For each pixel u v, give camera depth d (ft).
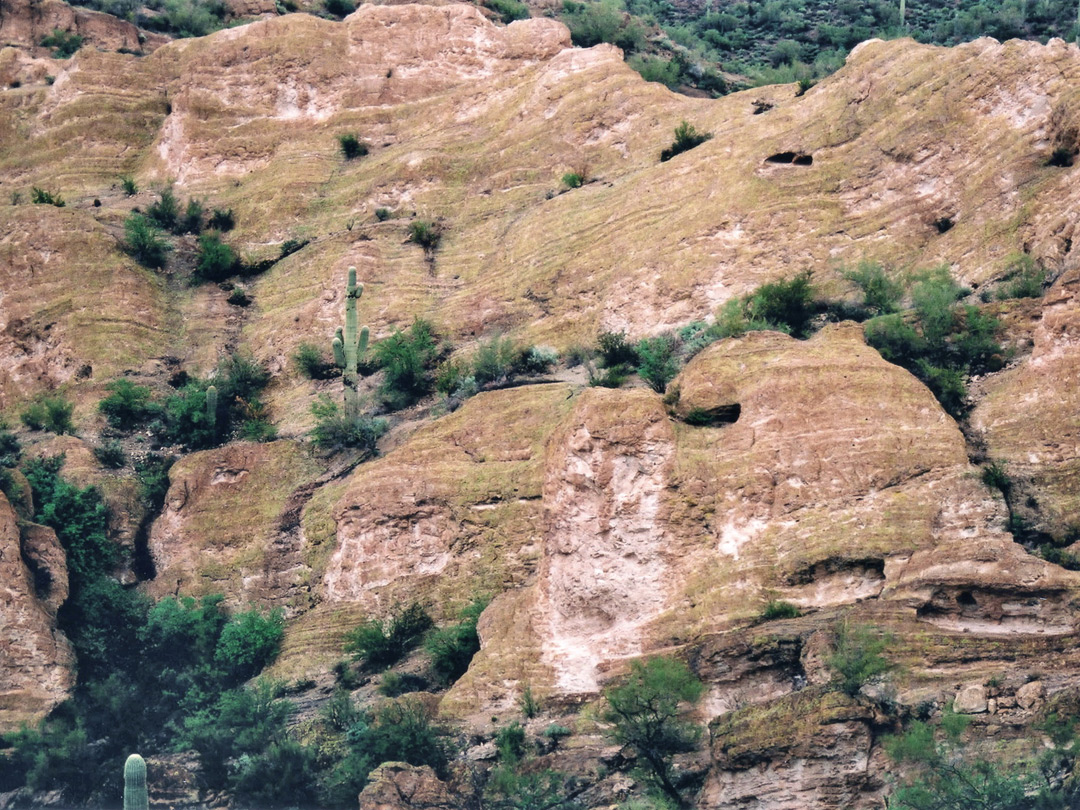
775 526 152.97
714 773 130.11
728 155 207.21
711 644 142.51
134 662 180.55
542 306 207.10
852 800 124.36
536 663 153.07
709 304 195.21
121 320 220.84
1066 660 134.21
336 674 171.42
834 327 169.99
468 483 178.60
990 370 165.68
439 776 140.26
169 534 194.59
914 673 135.54
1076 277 163.02
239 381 213.05
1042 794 118.62
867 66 204.95
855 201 196.85
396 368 203.51
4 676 172.35
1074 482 153.28
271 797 143.54
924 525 149.59
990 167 188.14
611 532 155.53
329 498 189.88
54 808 154.51
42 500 193.26
